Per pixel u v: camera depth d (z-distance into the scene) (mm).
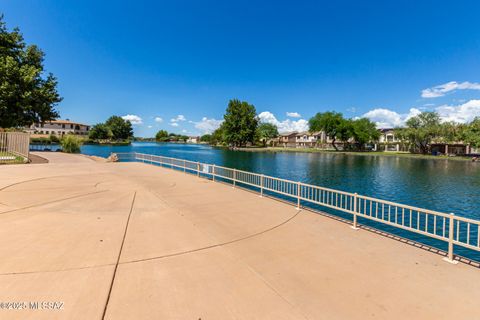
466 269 4051
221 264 4023
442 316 2928
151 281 3438
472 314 2967
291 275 3746
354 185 20672
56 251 4207
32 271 3533
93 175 12773
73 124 92750
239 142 90688
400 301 3189
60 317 2639
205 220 6344
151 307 2885
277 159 47719
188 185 11281
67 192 8609
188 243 4828
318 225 6176
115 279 3443
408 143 65875
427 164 38750
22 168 14453
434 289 3477
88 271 3613
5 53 27281
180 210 7180
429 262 4277
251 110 87250
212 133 128125
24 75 25516
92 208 6926
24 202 7164
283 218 6703
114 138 109688
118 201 7816
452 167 34188
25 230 5098
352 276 3768
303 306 3023
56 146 49969
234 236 5297
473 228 11148
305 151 74438
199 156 53094
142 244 4684
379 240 5250
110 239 4832
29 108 26547
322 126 72500
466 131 51969
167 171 16203
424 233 4812
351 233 5648
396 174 26859
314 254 4508
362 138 69750
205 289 3303
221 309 2910
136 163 21156
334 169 31578
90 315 2695
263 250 4629
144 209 7094
